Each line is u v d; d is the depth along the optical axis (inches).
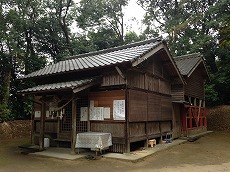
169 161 323.0
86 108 402.3
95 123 388.8
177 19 948.6
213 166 293.7
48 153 365.1
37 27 783.1
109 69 382.9
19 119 727.1
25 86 713.6
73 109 356.8
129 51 414.0
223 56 902.4
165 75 518.9
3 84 661.3
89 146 341.1
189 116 608.7
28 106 697.6
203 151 402.3
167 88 525.3
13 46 616.1
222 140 546.3
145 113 413.7
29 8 745.0
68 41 882.8
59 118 432.1
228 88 880.3
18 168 287.0
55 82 454.0
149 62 446.9
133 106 376.2
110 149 369.4
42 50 840.3
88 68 361.1
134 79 389.4
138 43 482.6
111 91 375.9
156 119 454.9
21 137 617.9
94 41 1069.8
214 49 908.0
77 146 349.7
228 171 267.6
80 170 273.3
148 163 310.0
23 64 705.6
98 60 406.6
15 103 730.8
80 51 906.7
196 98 671.1
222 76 843.4
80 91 370.3
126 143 351.6
